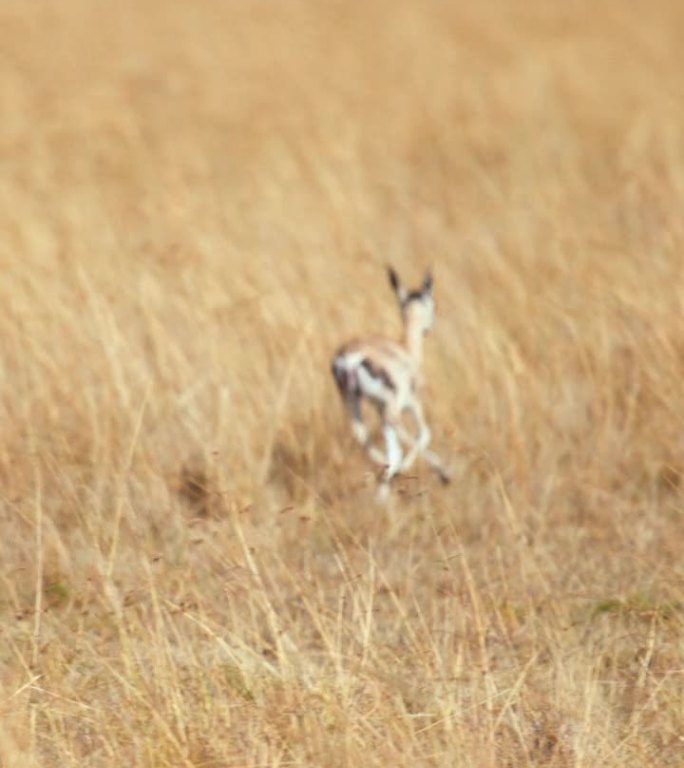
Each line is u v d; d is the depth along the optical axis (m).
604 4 118.06
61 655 25.19
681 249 46.84
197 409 36.47
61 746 22.50
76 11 113.06
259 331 40.38
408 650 25.84
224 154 69.88
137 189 61.34
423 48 100.69
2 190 56.66
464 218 58.34
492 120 79.62
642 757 22.59
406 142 74.62
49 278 43.41
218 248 47.97
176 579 28.11
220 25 109.19
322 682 23.62
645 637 26.73
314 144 67.00
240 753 22.39
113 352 36.56
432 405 37.94
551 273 45.84
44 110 79.88
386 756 22.09
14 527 30.78
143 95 86.38
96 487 32.16
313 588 28.95
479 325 40.28
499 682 24.81
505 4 118.50
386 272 47.50
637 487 35.41
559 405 37.78
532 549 30.70
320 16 113.69
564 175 65.06
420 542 32.06
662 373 38.00
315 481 35.41
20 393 36.66
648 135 73.50
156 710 22.94
